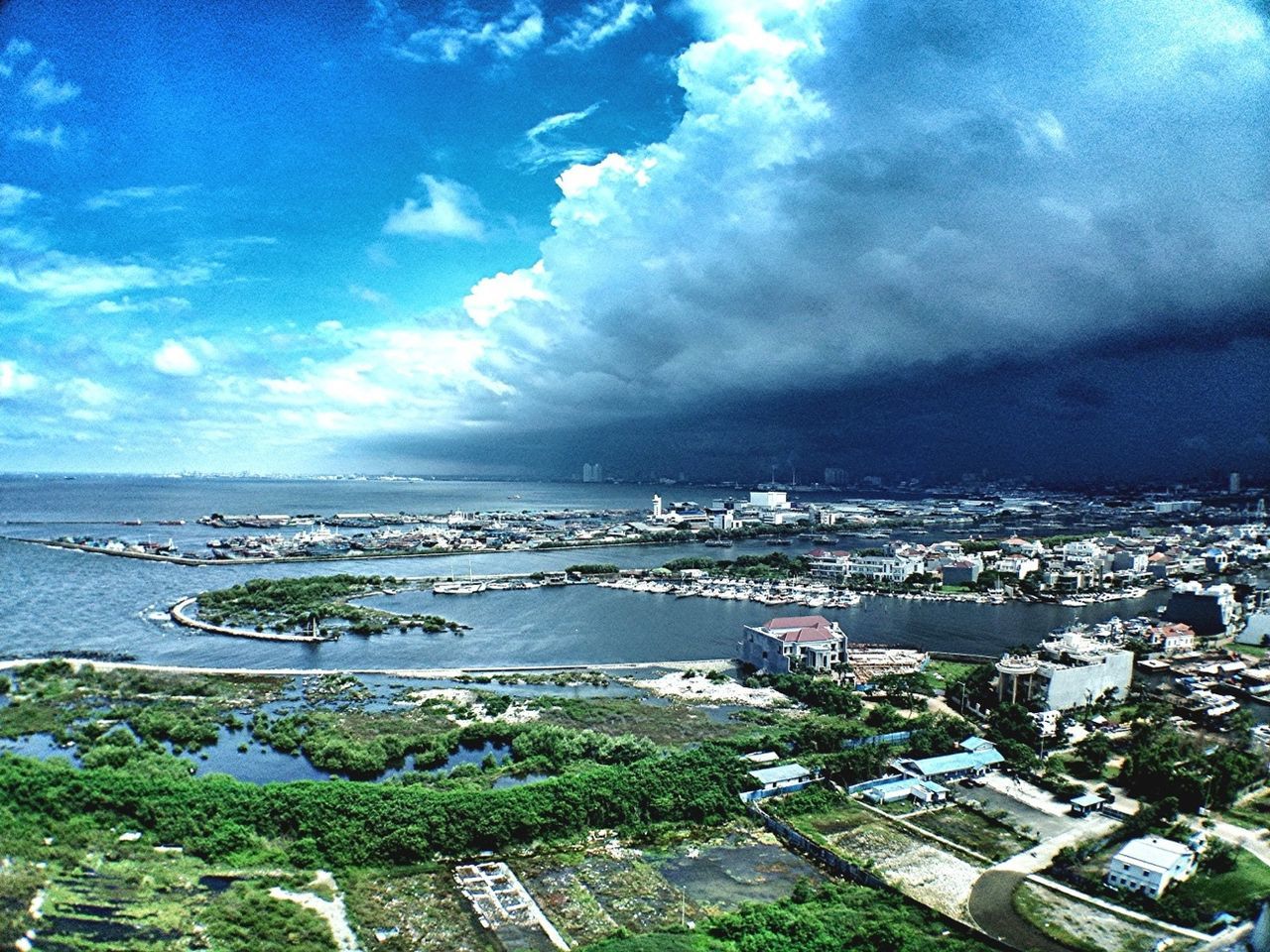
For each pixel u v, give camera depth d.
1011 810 151.88
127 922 113.12
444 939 112.50
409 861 133.00
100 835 136.88
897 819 147.50
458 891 124.88
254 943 108.62
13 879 120.94
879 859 132.88
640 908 120.56
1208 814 147.62
